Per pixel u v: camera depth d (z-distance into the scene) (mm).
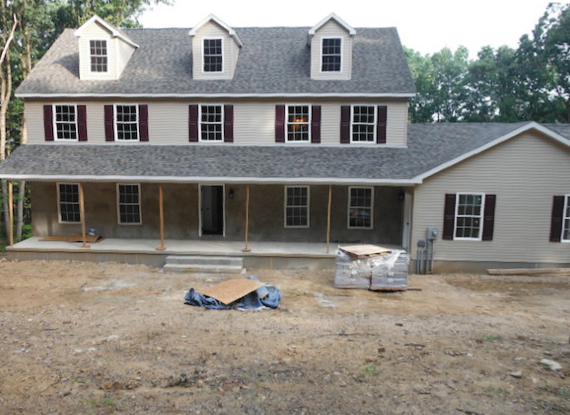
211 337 8555
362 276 12586
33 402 5969
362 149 16266
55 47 18953
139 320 9586
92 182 16250
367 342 8297
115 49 16922
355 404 5918
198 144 16766
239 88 16438
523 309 10719
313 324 9445
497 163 13922
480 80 39125
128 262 15297
